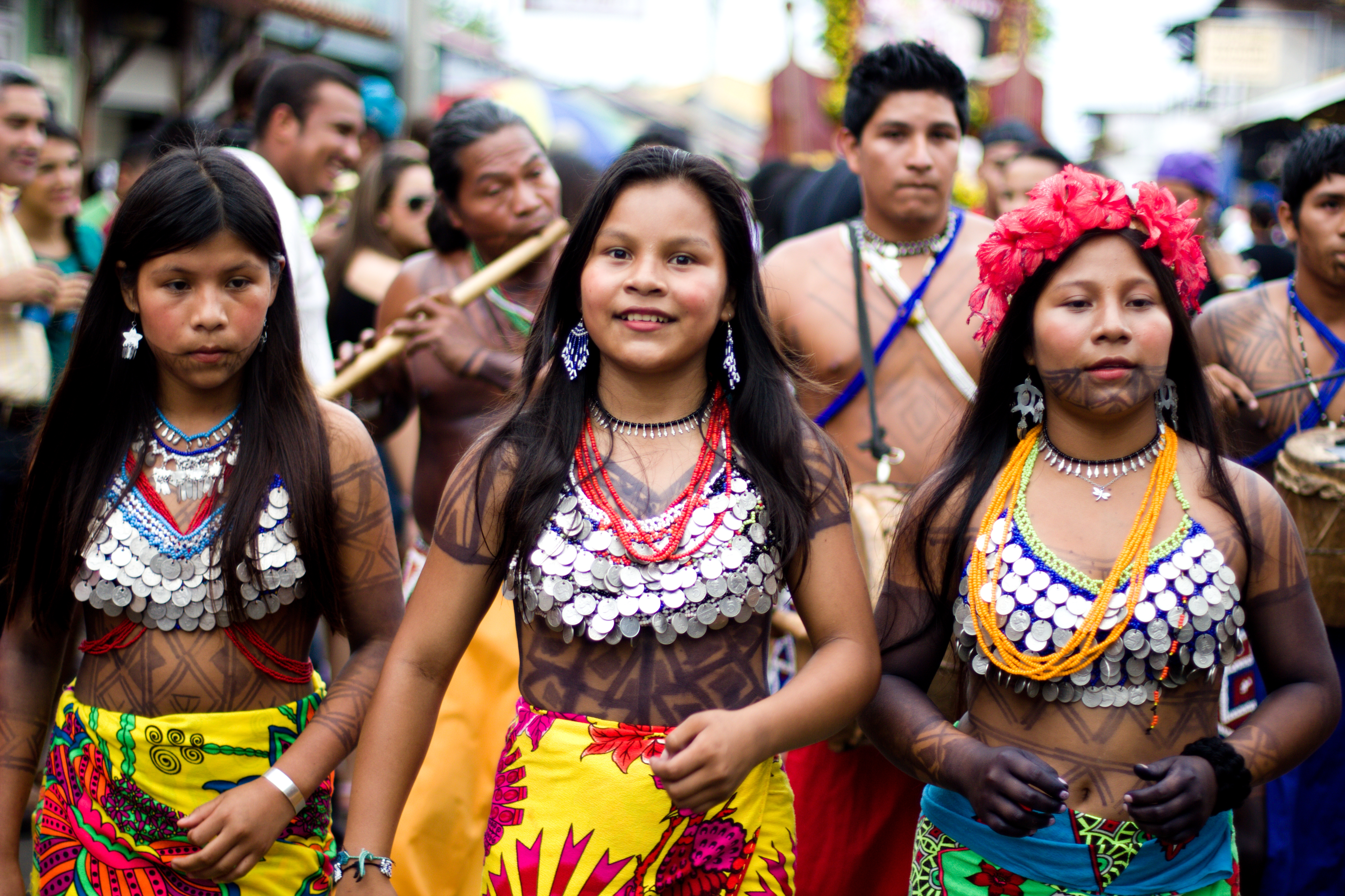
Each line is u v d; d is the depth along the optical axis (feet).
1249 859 10.12
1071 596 6.24
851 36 36.88
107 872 6.61
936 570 6.78
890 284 10.06
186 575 6.63
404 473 16.80
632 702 6.02
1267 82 47.70
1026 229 6.39
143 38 39.60
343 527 7.02
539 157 11.43
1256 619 6.59
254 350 6.90
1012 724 6.42
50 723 7.23
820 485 6.40
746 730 5.56
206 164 6.70
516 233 11.42
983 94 39.60
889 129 10.09
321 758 6.64
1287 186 10.39
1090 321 6.29
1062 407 6.59
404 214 16.62
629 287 6.03
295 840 6.79
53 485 6.87
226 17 42.47
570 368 6.38
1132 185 6.46
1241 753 6.09
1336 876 9.97
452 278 12.09
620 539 6.05
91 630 6.86
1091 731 6.23
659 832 5.91
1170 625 6.13
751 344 6.50
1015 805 5.74
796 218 14.98
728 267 6.38
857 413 10.05
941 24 38.99
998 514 6.58
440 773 9.64
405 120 37.01
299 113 13.02
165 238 6.41
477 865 9.68
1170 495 6.47
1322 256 10.08
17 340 12.94
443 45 48.29
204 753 6.61
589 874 5.87
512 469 6.38
